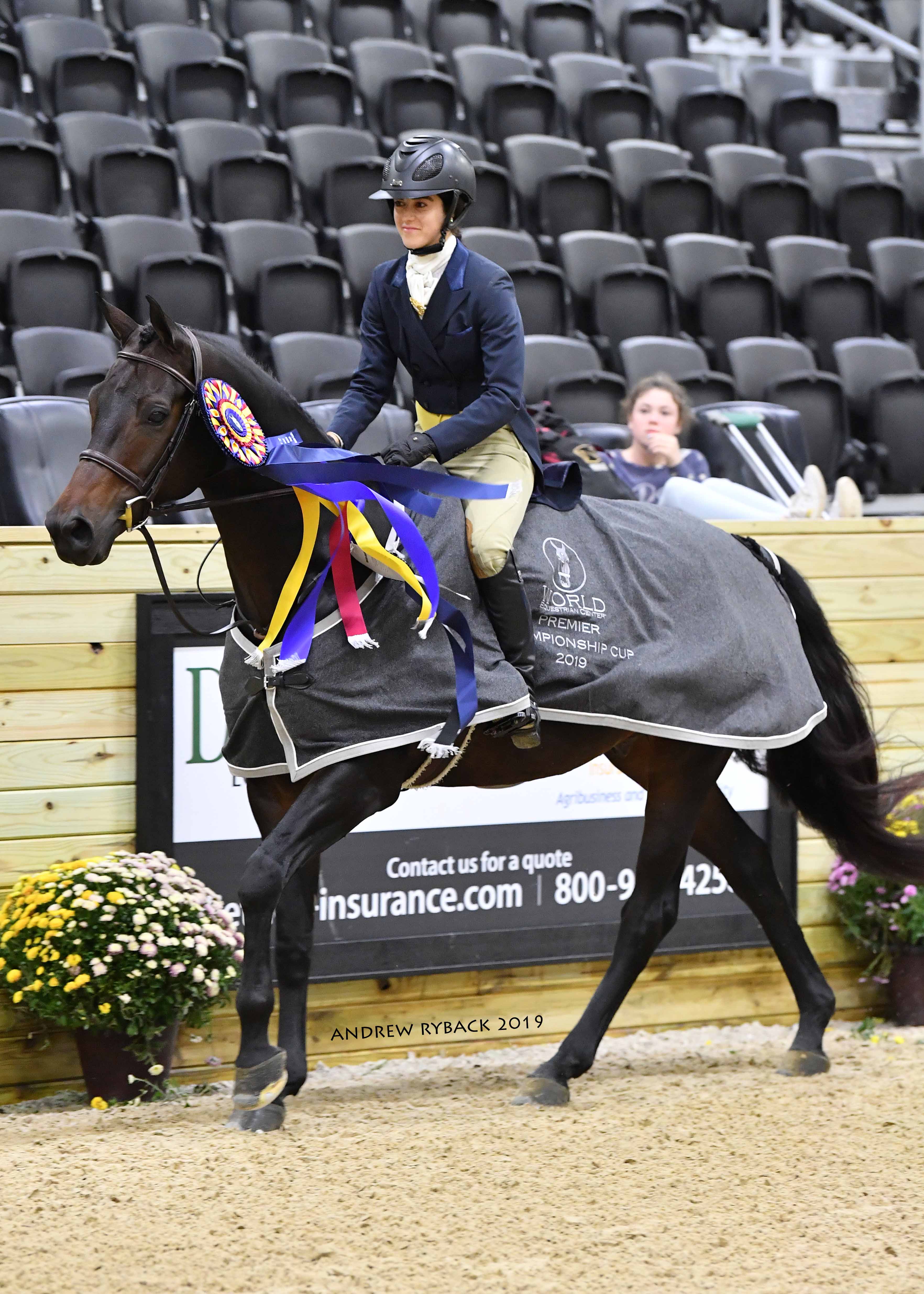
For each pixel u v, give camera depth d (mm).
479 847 8203
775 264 17312
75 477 5480
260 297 14664
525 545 6648
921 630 9250
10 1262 4629
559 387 13633
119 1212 5102
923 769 9141
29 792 7316
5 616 7254
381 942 7945
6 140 15164
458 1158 5805
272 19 19562
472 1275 4523
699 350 14945
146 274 13938
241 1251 4727
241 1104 6176
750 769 7969
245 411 5770
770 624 7387
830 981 9125
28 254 13414
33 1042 7285
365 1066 7961
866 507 15125
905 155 21953
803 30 23312
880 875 7891
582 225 17641
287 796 6496
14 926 6926
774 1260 4695
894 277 17953
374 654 6121
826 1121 6453
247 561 6113
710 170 18766
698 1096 6996
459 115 19297
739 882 7906
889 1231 4984
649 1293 4391
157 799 7527
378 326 6664
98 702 7461
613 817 8539
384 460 6109
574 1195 5352
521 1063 8023
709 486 10367
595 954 8445
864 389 15742
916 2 23141
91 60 17000
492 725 6387
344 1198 5273
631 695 6699
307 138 17172
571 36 21125
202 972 6945
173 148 16953
